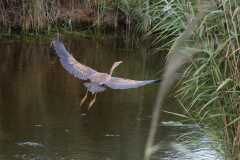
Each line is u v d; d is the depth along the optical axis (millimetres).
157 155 9148
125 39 27609
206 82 8070
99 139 10047
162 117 12109
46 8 27812
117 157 8891
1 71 17031
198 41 7340
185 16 7793
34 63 19062
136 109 12820
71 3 30406
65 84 15602
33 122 11156
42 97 13633
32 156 8734
